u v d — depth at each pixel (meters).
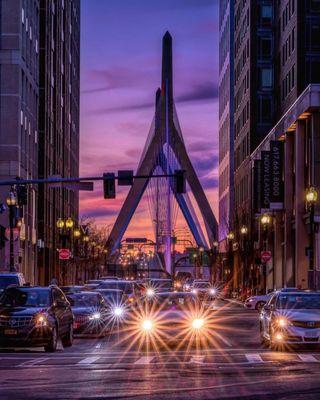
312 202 59.09
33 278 90.81
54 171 108.38
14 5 80.19
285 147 90.94
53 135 108.19
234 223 125.31
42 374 22.66
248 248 106.75
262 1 124.56
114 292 47.69
